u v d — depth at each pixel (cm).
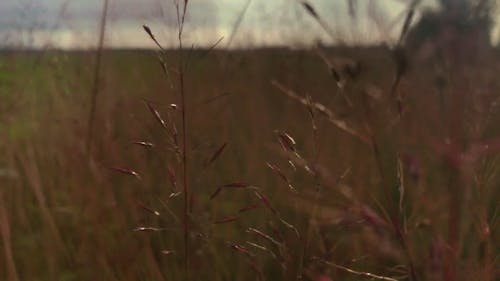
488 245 100
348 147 168
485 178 97
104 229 179
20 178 220
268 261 166
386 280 118
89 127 220
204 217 154
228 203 193
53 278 175
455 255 87
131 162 195
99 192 192
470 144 83
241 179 203
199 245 172
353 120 96
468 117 84
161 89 191
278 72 275
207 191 200
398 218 94
